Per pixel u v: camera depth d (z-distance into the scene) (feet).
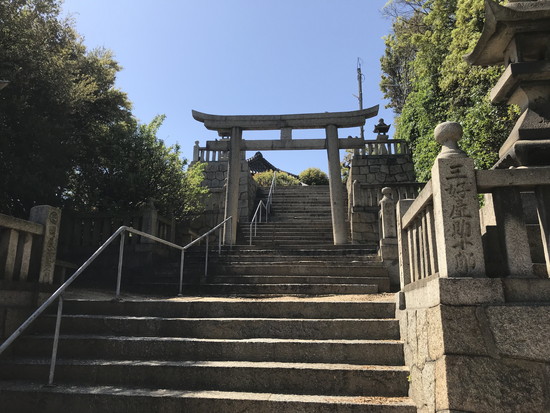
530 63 10.07
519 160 9.66
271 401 10.23
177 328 13.96
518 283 8.36
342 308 14.67
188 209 34.50
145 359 12.75
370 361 12.00
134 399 10.64
